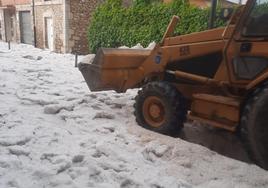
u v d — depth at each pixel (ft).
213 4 23.99
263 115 11.77
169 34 17.39
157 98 15.92
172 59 16.28
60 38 59.72
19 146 12.81
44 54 47.55
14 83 25.09
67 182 10.48
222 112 13.84
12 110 17.78
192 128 17.46
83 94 22.85
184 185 11.05
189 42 15.72
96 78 18.42
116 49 18.61
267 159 12.04
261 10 12.74
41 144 13.28
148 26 40.73
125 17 43.70
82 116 17.71
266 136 11.86
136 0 42.19
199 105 14.82
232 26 14.06
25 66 34.01
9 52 47.19
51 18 62.39
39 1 64.64
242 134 12.49
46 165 11.48
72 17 58.34
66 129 15.49
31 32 70.23
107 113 18.15
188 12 36.11
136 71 18.04
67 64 37.81
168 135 15.71
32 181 10.41
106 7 46.50
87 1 59.57
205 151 13.69
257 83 12.47
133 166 12.04
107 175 11.14
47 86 25.16
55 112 18.24
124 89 18.67
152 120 16.37
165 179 11.25
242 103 13.15
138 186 10.71
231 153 14.38
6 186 9.96
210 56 15.03
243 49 13.21
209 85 15.15
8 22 79.05
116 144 14.02
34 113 17.79
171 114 15.35
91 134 15.17
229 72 13.87
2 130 14.55
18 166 11.22
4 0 78.07
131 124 17.24
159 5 39.55
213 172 12.19
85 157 12.21
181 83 16.34
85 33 60.49
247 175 11.85
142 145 14.29
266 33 12.59
